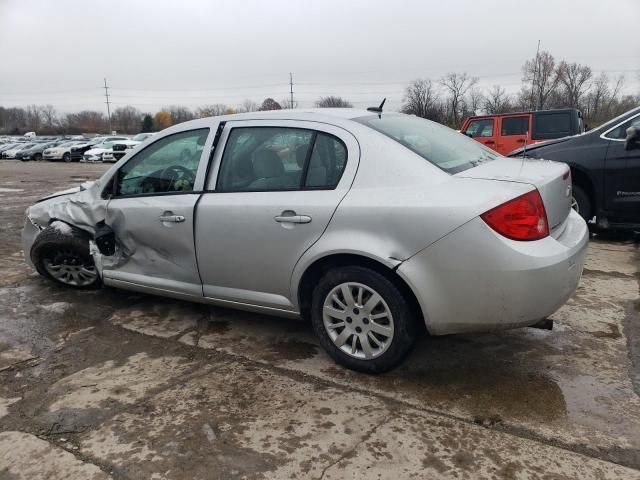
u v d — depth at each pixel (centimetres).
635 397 288
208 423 274
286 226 321
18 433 270
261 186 340
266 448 253
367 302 307
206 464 243
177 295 393
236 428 270
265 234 330
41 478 237
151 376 326
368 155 307
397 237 287
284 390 305
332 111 346
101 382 320
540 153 632
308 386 309
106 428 272
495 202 272
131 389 311
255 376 323
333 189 312
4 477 238
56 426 275
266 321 407
